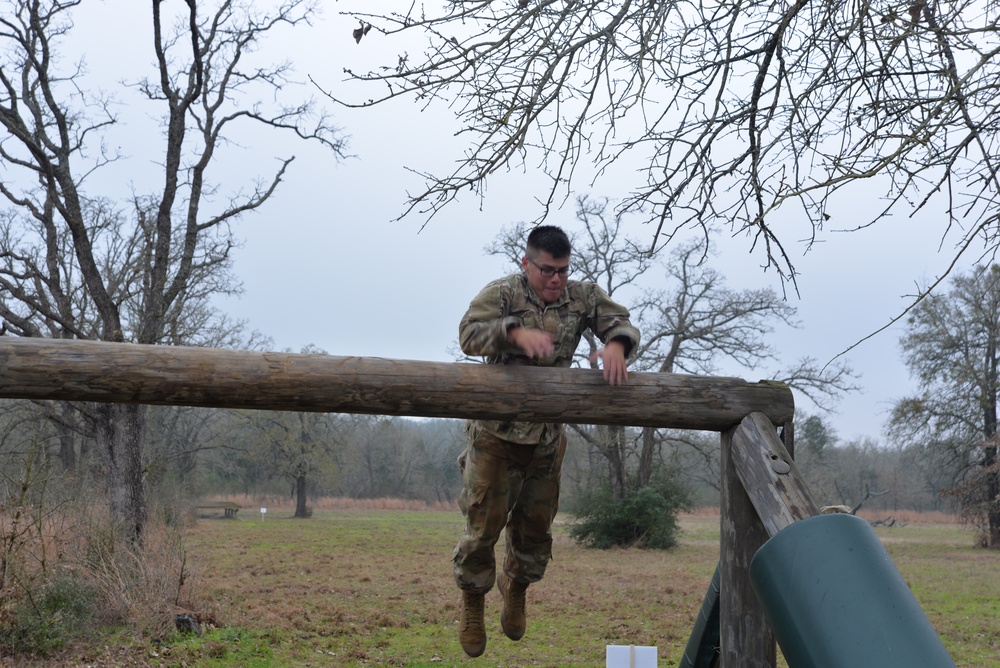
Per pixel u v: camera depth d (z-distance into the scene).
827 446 67.88
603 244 34.12
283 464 58.53
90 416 15.14
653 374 3.91
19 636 10.33
